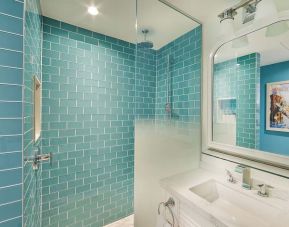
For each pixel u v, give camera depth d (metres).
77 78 1.76
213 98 1.48
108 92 1.95
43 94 1.59
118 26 1.76
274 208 0.93
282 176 1.03
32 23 0.96
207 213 0.90
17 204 0.67
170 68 1.51
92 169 1.86
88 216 1.83
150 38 1.42
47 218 1.62
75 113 1.75
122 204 2.05
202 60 1.58
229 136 1.36
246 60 1.24
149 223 1.39
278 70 1.07
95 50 1.87
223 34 1.37
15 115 0.66
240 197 1.10
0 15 0.63
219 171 1.41
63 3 1.41
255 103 1.19
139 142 1.44
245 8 1.20
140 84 1.41
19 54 0.67
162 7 1.37
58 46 1.66
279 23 1.05
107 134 1.95
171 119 1.53
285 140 1.04
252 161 1.19
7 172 0.64
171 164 1.49
